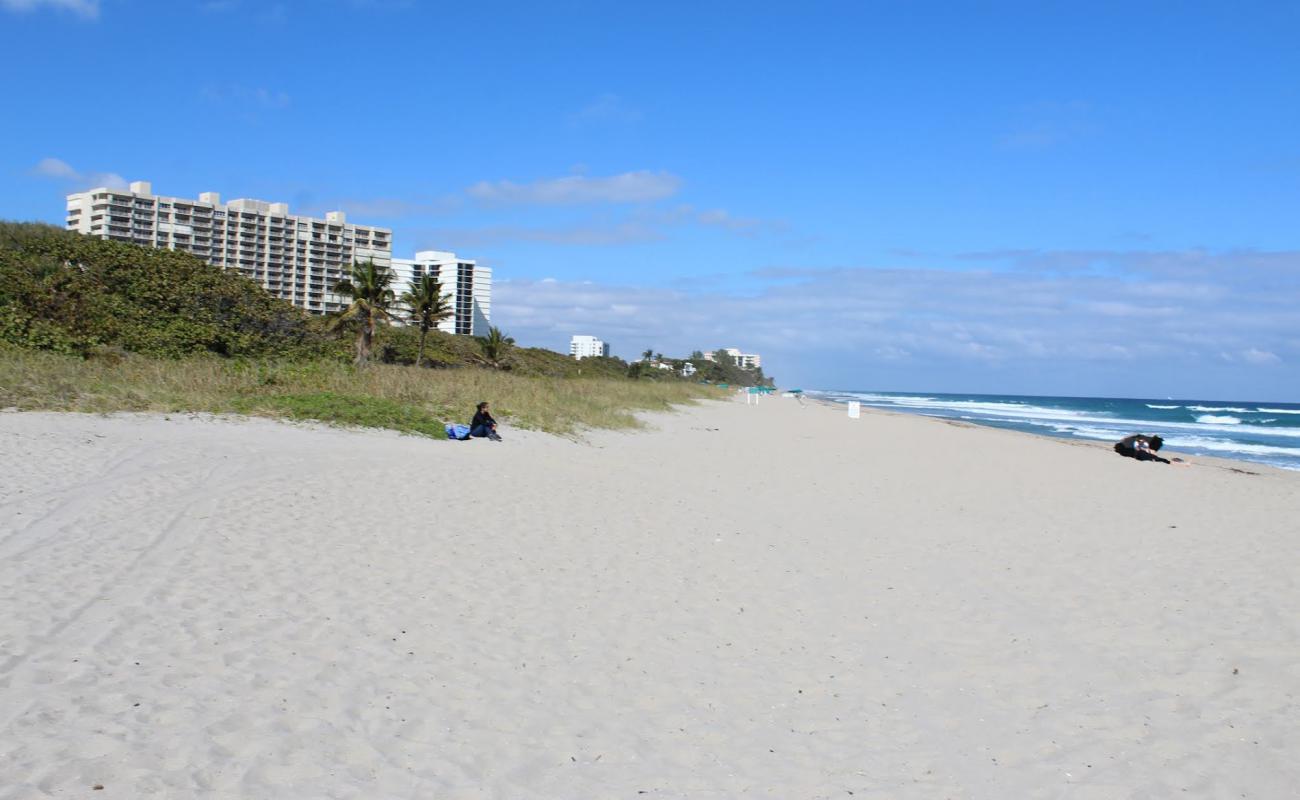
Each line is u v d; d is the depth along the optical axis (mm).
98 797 3719
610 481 14703
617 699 5621
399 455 14789
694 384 90625
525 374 58281
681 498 13695
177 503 9383
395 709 5074
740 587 8562
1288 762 5008
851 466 20281
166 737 4348
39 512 8375
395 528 9523
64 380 17688
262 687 5113
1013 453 25234
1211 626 7625
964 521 12977
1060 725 5531
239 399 18734
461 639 6379
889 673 6410
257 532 8633
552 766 4609
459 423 20375
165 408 16906
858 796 4523
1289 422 64125
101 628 5664
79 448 11859
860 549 10680
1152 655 6871
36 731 4211
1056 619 7828
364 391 22391
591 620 7152
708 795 4434
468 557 8672
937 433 34406
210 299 36156
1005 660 6738
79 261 34469
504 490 12562
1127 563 10133
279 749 4395
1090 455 25281
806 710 5668
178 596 6488
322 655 5727
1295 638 7258
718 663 6434
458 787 4254
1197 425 57469
